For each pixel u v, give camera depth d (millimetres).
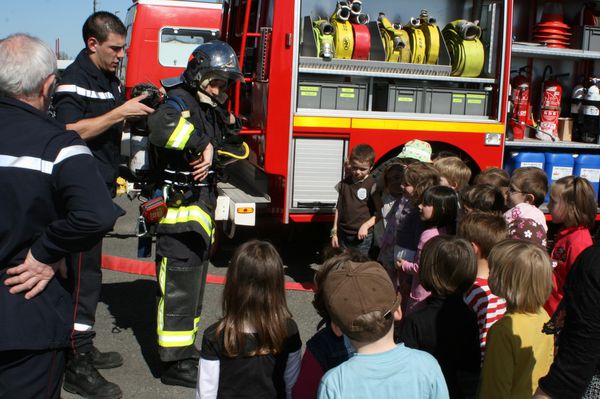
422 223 3711
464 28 6184
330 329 2434
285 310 2512
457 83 6410
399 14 6566
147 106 3562
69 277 2354
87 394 3666
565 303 2076
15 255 2197
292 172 5695
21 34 2285
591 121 6863
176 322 3768
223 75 3684
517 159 6555
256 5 6367
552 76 7254
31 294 2186
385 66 5914
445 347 2576
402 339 2635
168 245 3734
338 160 5809
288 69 5574
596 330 1970
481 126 6219
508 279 2602
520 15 7008
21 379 2209
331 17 6090
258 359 2475
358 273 2004
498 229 3199
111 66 3848
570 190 3453
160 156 3719
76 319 3734
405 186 3949
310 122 5656
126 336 4527
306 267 6305
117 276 5879
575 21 6977
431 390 1963
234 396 2494
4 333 2141
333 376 1966
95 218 2148
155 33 11352
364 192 4996
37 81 2230
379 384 1929
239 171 6973
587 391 2160
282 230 7215
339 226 5168
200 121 3760
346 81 5953
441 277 2627
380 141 5902
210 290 5555
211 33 11570
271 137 5602
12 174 2133
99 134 3510
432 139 6070
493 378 2525
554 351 2830
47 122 2248
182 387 3812
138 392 3734
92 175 2201
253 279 2434
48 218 2207
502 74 6219
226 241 6984
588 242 3436
